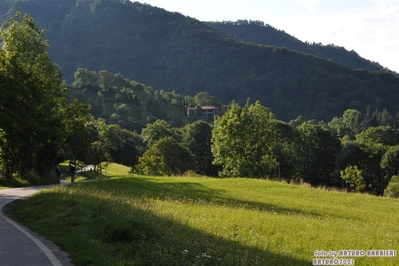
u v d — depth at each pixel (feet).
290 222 61.00
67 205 59.36
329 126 556.10
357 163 275.39
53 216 51.98
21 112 120.57
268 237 48.73
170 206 71.10
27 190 107.24
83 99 595.47
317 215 79.87
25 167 149.38
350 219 77.36
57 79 167.53
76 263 30.76
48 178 172.14
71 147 218.38
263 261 35.32
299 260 38.45
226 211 68.85
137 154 393.09
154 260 30.04
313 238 50.57
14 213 59.82
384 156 259.60
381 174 270.87
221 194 104.99
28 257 32.58
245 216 63.57
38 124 127.44
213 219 57.11
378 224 72.49
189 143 371.15
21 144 123.24
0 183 128.36
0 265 30.30
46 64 155.33
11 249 35.29
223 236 44.19
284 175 287.69
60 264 30.55
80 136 212.84
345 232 56.39
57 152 183.83
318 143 289.33
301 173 285.64
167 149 290.56
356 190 253.03
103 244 36.06
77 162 245.24
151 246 33.32
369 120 527.81
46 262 31.09
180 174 285.02
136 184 120.26
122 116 561.84
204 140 368.48
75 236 39.58
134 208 55.98
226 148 230.89
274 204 91.15
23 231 44.04
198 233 43.55
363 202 105.29
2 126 116.98
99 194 74.84
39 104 133.18
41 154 170.81
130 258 31.14
